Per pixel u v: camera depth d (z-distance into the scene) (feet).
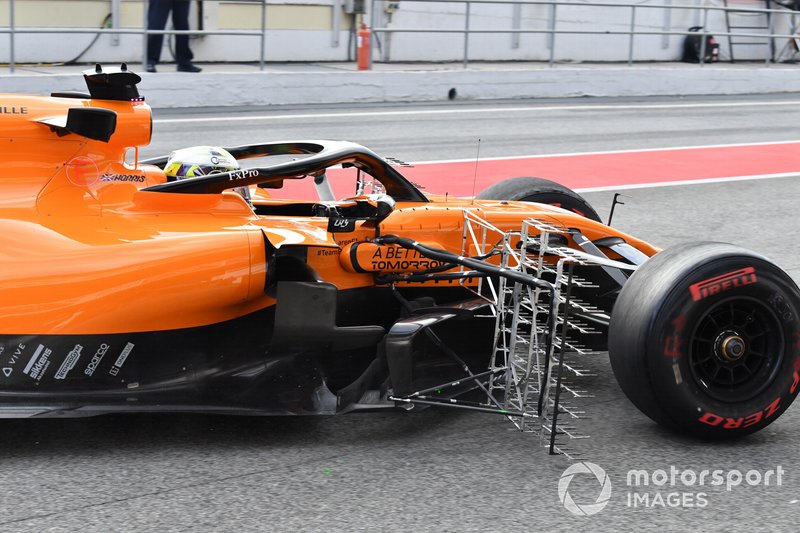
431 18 64.75
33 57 52.29
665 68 65.92
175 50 51.11
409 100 56.70
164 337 14.60
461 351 16.74
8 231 13.78
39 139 14.40
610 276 18.13
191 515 12.28
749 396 14.66
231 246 14.70
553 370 17.95
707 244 14.74
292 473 13.53
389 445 14.56
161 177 15.83
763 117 57.36
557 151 43.55
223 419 15.25
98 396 14.17
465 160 40.42
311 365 15.62
